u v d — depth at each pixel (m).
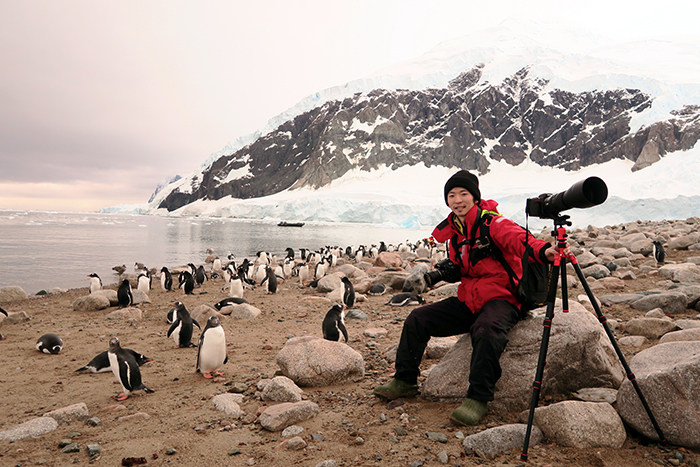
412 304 8.92
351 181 162.88
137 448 3.11
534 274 3.01
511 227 3.03
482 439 2.72
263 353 5.89
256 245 39.94
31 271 19.91
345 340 5.98
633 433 2.84
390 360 5.02
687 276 7.86
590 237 18.23
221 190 197.88
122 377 4.24
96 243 37.31
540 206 2.75
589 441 2.66
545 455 2.61
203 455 2.95
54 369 5.55
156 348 6.52
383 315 8.12
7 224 69.62
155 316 9.35
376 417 3.37
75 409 3.79
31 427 3.47
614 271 9.64
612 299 6.64
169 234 54.44
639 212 62.12
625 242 13.41
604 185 2.24
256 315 8.63
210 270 21.94
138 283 12.66
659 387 2.71
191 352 6.27
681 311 5.83
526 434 2.50
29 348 6.64
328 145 183.88
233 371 5.09
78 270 20.53
